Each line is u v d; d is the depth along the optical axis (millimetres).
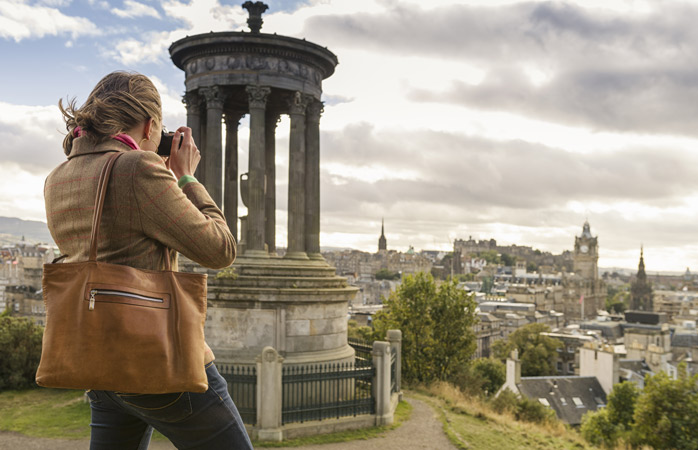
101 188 2002
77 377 1873
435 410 19734
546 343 135375
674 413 25219
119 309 1901
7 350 21844
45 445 15023
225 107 24234
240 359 18281
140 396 2057
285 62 20766
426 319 41125
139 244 2062
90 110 2154
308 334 19172
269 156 24453
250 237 20422
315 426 16141
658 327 177875
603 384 100438
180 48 21141
